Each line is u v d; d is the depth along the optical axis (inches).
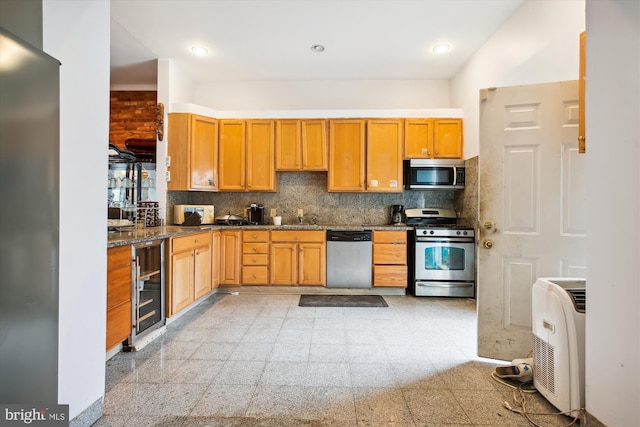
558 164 80.7
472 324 112.7
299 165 161.5
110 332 78.3
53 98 41.9
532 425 58.5
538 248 82.3
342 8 110.4
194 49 139.8
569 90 79.7
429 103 173.9
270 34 127.3
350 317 119.6
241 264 153.3
